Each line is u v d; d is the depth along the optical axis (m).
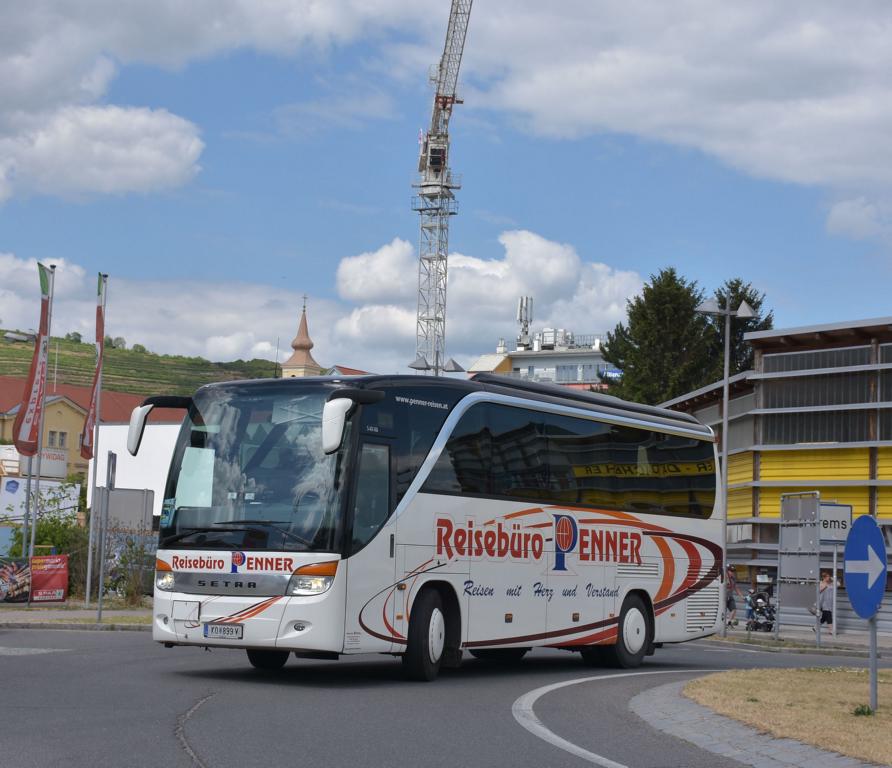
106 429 69.38
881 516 39.94
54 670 15.59
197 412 15.74
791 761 9.71
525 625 17.69
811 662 24.77
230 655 19.05
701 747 10.54
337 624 14.53
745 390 45.41
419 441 16.02
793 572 31.80
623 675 18.16
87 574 32.88
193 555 15.05
